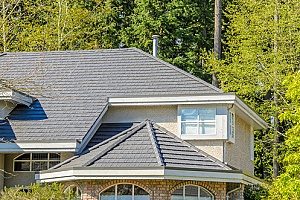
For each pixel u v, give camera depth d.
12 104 33.44
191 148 30.55
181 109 32.06
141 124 31.52
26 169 32.66
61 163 29.48
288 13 43.19
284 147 42.91
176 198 28.19
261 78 43.22
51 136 30.98
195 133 31.70
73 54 37.53
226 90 43.59
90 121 31.70
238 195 32.47
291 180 29.95
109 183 27.98
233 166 33.75
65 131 31.22
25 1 49.66
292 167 30.02
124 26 55.66
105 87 34.25
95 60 36.75
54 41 49.56
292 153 31.50
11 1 38.41
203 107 31.86
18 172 32.62
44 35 49.38
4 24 46.69
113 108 33.09
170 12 53.19
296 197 29.78
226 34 47.88
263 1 44.12
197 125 31.77
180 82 33.75
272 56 43.00
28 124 32.28
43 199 25.81
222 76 43.88
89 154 29.72
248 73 43.28
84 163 28.19
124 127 32.31
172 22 53.00
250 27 43.75
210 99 31.50
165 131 31.62
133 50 37.03
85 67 36.25
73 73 35.81
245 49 43.50
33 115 32.94
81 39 51.16
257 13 44.00
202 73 52.28
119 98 32.72
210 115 31.77
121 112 32.94
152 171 27.25
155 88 33.50
